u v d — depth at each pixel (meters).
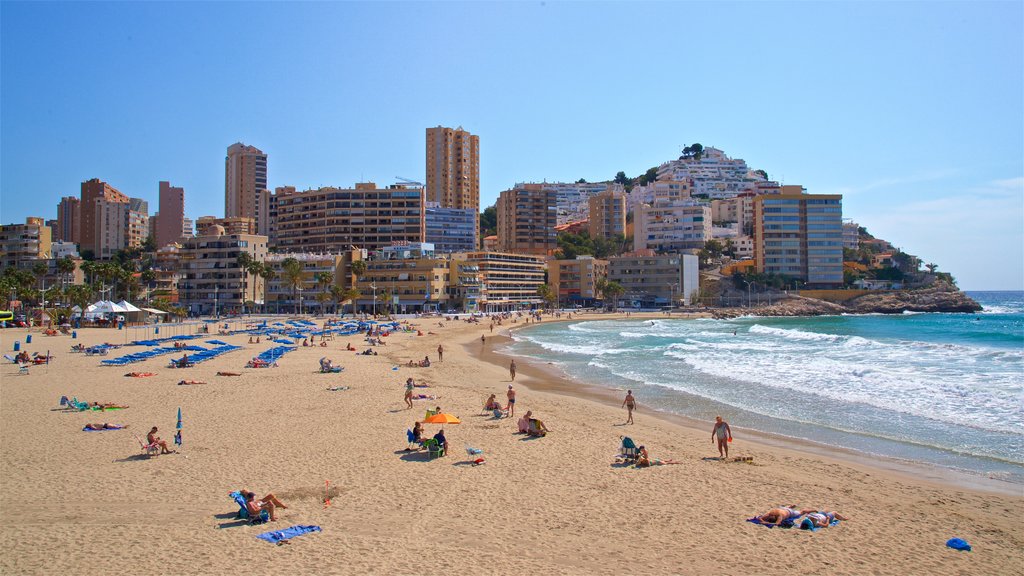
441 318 160.12
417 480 25.06
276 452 28.95
